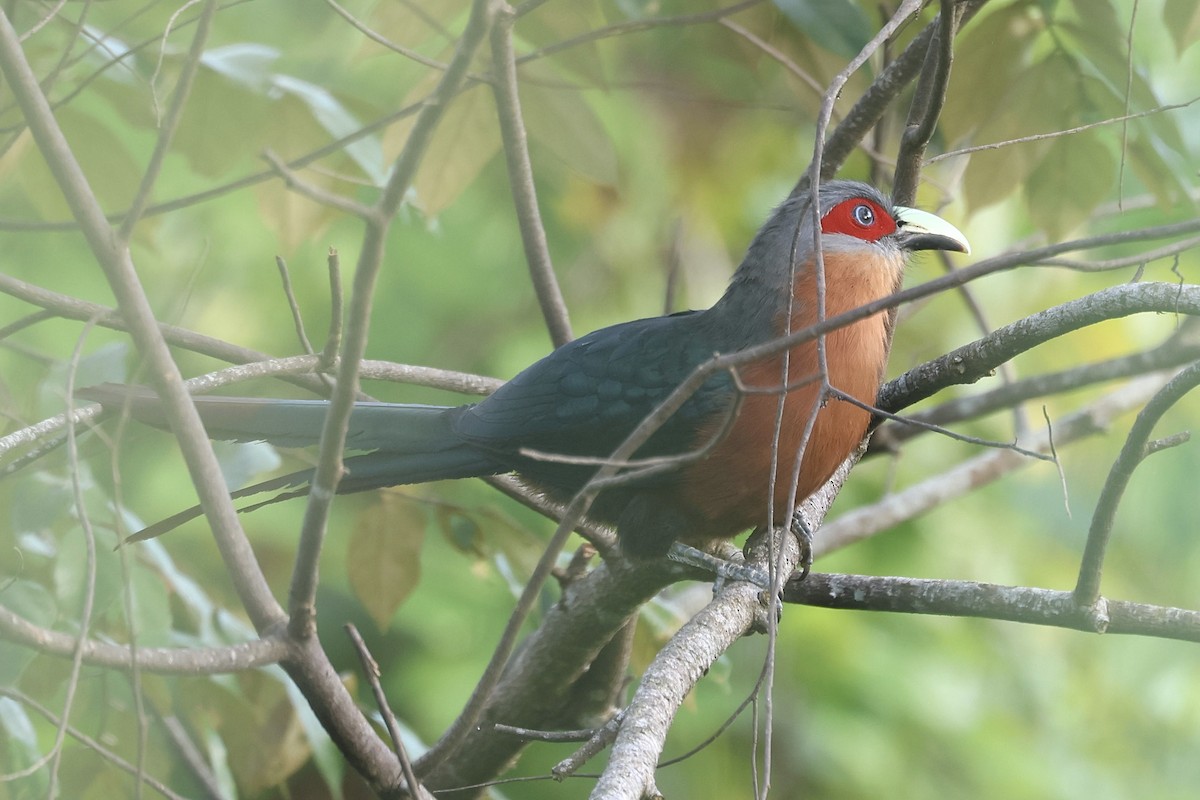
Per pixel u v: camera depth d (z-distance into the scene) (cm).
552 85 852
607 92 862
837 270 802
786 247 815
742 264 837
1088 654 1453
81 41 802
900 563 1324
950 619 1348
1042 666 1412
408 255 1443
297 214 902
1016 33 861
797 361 772
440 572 1362
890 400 837
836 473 866
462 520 914
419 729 1299
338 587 1366
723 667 922
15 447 610
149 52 806
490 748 856
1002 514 1431
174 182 1321
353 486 806
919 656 1305
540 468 809
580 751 564
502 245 1469
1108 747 1412
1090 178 883
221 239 1408
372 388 1420
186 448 558
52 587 745
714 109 1377
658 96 1338
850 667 1271
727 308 823
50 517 665
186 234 1392
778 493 770
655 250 1484
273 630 587
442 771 868
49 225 670
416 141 476
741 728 1241
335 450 536
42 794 666
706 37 962
